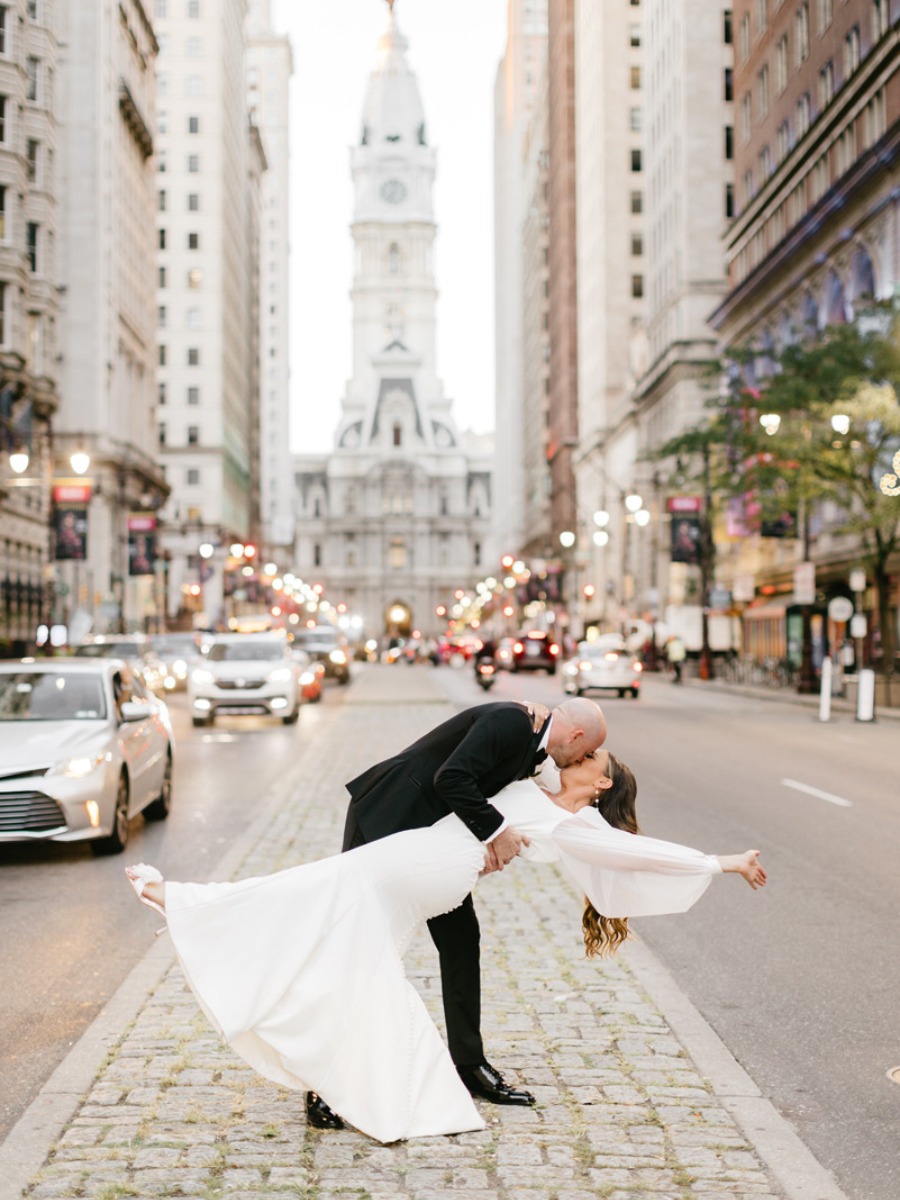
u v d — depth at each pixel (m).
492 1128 5.12
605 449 101.06
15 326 51.03
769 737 24.69
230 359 124.00
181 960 4.88
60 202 71.88
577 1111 5.31
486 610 153.12
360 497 188.00
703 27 72.19
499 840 5.10
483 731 5.09
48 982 7.68
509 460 177.62
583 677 40.31
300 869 5.04
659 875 5.16
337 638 54.62
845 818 13.81
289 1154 4.85
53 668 13.30
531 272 149.00
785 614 53.12
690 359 71.88
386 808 5.21
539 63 173.00
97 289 72.06
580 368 115.44
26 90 52.00
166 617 98.94
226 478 119.75
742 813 14.18
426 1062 5.04
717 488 39.19
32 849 12.52
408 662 102.38
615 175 100.88
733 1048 6.41
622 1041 6.26
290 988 4.88
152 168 91.06
